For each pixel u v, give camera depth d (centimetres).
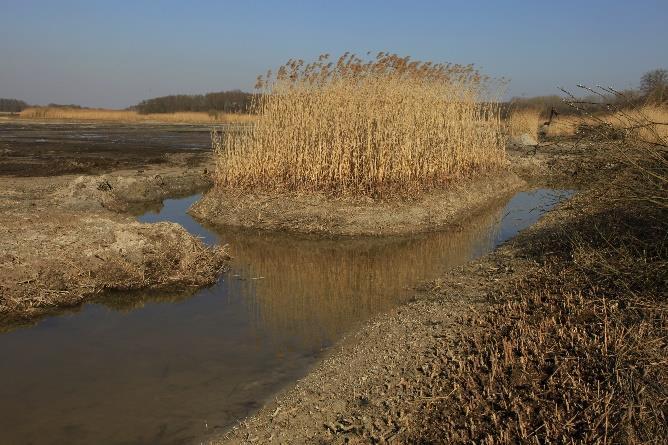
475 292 835
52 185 1833
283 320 855
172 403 614
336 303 927
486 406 504
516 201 1847
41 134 4619
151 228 1127
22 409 602
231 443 534
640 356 510
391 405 548
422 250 1245
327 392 610
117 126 6250
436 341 672
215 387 650
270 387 650
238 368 698
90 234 1083
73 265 968
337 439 515
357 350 720
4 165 2391
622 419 439
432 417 511
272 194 1534
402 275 1070
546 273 796
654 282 632
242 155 1655
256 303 932
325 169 1555
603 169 767
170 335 800
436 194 1609
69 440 546
